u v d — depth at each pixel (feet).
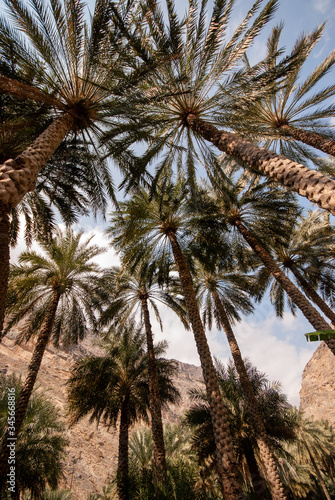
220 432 25.04
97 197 29.76
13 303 39.83
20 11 18.13
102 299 45.73
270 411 42.96
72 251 45.60
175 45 19.66
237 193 40.60
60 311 47.29
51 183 30.76
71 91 21.94
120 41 19.98
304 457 78.43
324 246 49.93
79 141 25.99
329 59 33.63
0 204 11.84
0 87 16.38
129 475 33.91
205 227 39.19
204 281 57.41
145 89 22.09
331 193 12.15
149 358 44.52
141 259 43.32
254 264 53.31
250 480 41.98
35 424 45.34
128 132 25.14
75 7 19.11
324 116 34.24
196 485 32.96
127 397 51.72
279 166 15.06
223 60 24.31
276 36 33.32
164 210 39.68
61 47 20.06
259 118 36.01
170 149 29.76
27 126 22.39
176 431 78.23
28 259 41.70
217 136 20.52
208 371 28.50
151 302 55.88
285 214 40.68
